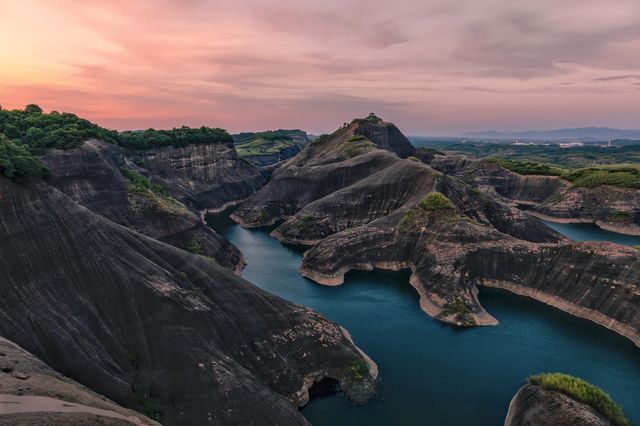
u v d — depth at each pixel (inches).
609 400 1619.1
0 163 1802.4
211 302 1952.5
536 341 2442.2
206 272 2139.5
